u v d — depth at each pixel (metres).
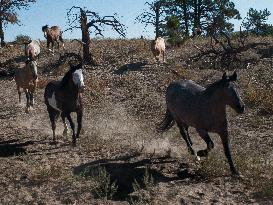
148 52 26.53
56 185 8.45
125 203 7.54
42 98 18.84
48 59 27.53
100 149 10.82
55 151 10.98
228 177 8.45
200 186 8.10
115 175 8.94
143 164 9.53
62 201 7.75
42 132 13.26
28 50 26.72
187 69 21.28
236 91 8.14
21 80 16.61
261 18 30.11
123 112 15.48
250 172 8.59
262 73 18.81
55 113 11.95
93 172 9.14
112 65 24.22
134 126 13.52
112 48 28.69
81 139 11.95
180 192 7.84
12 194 8.12
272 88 16.34
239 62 21.44
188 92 9.13
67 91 11.00
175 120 9.88
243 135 11.91
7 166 9.78
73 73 10.77
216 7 37.22
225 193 7.75
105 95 18.11
